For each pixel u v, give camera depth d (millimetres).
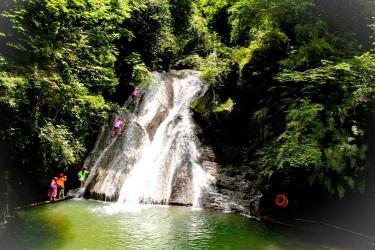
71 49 13758
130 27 22688
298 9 14133
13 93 10078
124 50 22797
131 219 12508
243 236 11023
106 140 18094
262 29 16109
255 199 14078
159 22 24234
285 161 11961
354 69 11258
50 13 11969
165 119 19078
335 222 11859
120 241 10273
